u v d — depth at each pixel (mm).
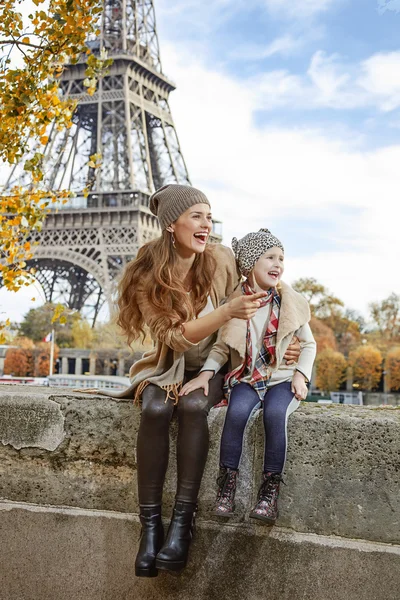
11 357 79875
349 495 3301
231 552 3453
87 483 3730
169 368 3535
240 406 3320
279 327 3457
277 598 3365
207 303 3723
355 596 3250
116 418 3676
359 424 3293
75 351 79375
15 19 6957
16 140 7293
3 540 3809
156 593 3557
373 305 89875
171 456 3557
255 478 3438
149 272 3531
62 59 7164
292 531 3371
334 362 73875
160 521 3336
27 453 3814
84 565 3682
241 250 3646
